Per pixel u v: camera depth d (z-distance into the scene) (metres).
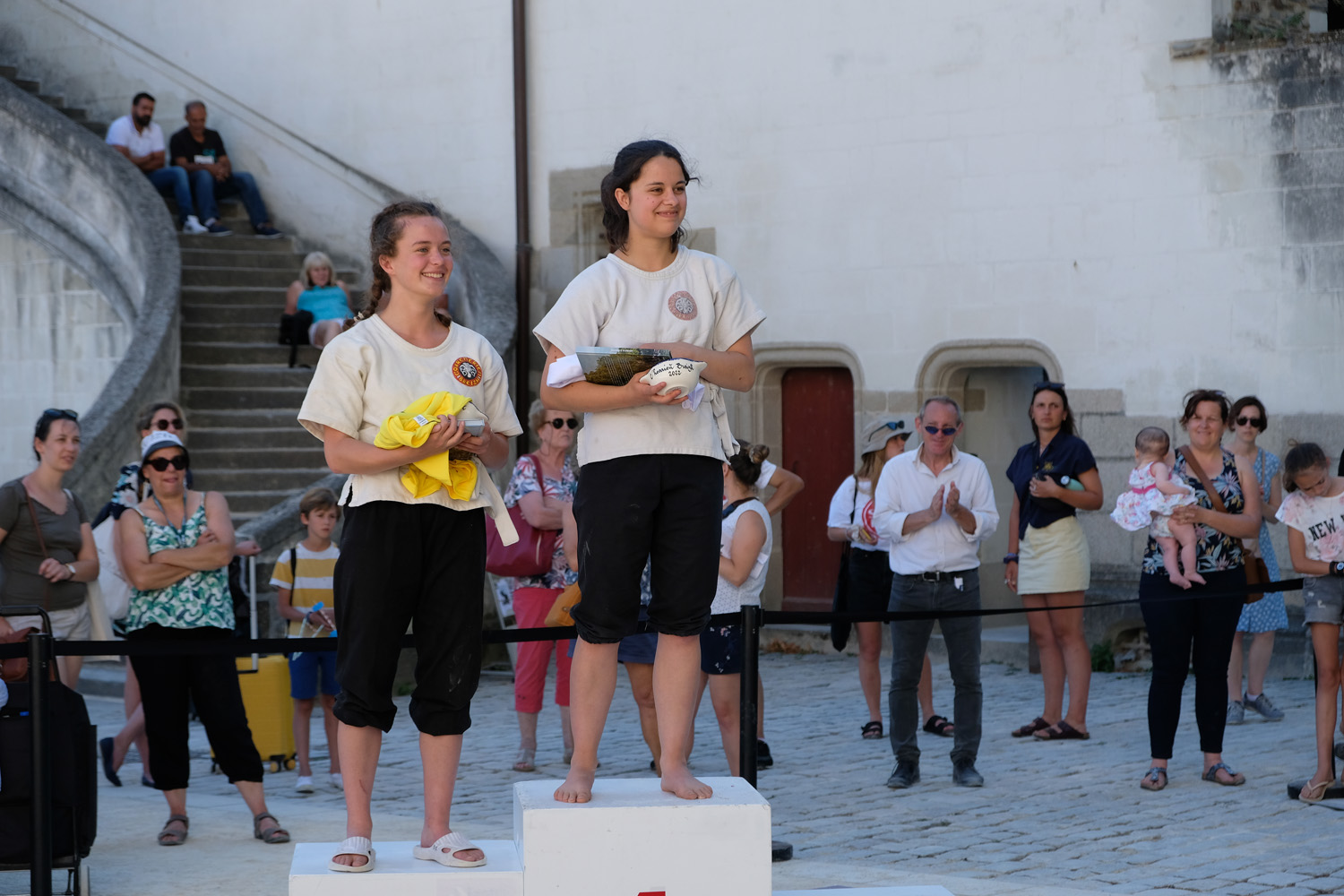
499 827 7.98
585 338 4.94
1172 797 8.32
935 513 8.65
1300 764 9.08
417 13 17.88
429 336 5.12
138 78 20.03
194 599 7.50
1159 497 8.52
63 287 18.09
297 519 12.87
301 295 16.89
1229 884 6.57
